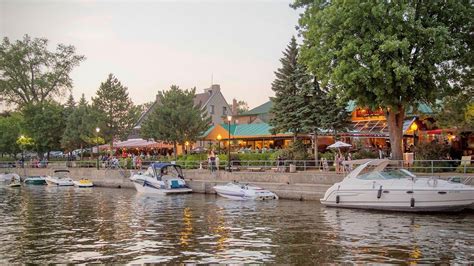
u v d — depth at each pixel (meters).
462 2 27.55
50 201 32.19
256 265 12.95
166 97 48.75
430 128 40.47
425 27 26.52
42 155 70.75
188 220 21.56
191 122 47.09
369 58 25.41
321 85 28.77
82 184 46.28
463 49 27.53
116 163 49.56
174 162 39.91
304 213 23.19
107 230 19.00
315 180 29.91
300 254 14.18
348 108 44.28
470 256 13.65
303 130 39.12
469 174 25.73
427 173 26.91
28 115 66.00
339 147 36.56
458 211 22.23
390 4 25.75
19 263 13.48
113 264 13.23
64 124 66.69
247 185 31.56
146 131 49.03
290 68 41.28
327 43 27.69
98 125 55.84
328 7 27.88
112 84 59.88
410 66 25.88
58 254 14.55
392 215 21.98
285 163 35.50
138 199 32.56
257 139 51.38
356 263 13.02
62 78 73.50
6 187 47.81
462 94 30.34
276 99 41.06
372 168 24.94
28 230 19.20
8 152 75.44
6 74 70.00
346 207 24.59
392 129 29.16
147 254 14.41
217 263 13.23
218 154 42.25
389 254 14.00
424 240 16.00
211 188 35.41
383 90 25.59
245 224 20.06
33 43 71.75
